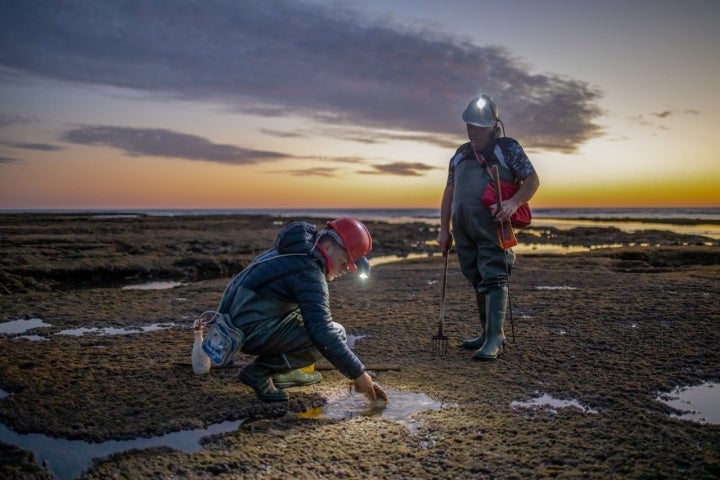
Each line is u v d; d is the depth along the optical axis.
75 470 2.78
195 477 2.66
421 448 2.92
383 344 5.04
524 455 2.81
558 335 5.25
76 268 12.01
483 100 4.47
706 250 14.13
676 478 2.58
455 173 4.72
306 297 3.27
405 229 34.00
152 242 18.61
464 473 2.64
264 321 3.38
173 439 3.11
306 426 3.22
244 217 53.28
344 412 3.45
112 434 3.13
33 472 2.72
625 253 14.26
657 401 3.59
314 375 3.98
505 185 4.45
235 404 3.53
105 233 23.30
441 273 10.76
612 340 5.05
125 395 3.70
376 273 10.86
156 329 5.79
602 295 7.38
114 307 7.02
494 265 4.55
